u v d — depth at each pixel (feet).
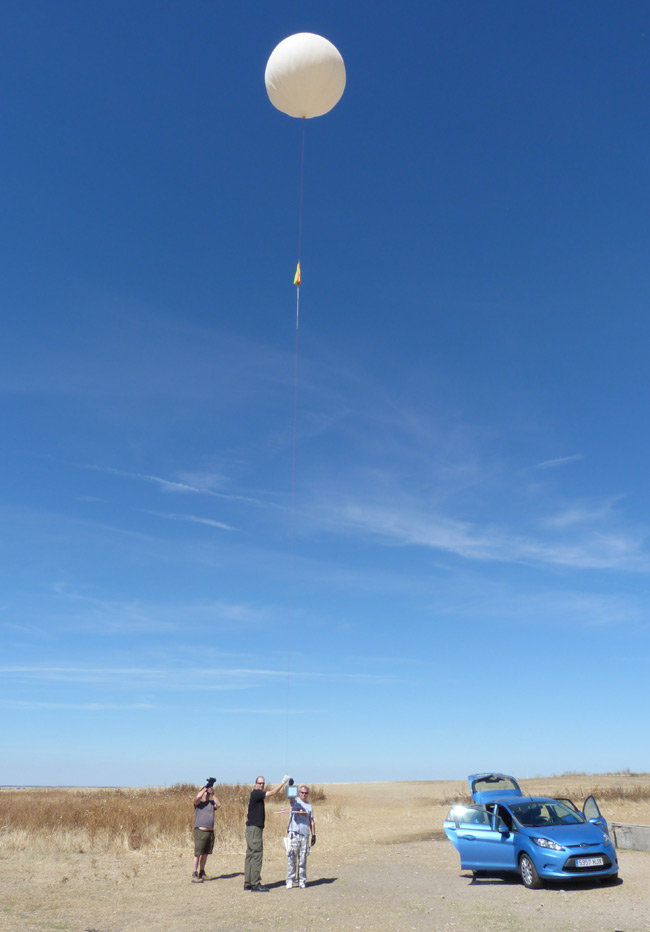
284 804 106.52
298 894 40.32
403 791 156.15
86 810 88.22
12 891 43.06
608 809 83.61
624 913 32.53
